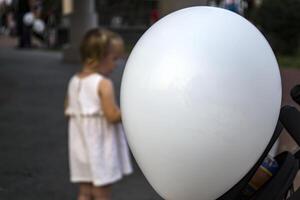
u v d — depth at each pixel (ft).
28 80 37.09
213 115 4.39
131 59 4.89
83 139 11.66
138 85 4.64
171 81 4.46
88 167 11.61
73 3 48.11
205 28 4.60
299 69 42.78
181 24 4.70
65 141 21.49
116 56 11.98
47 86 34.71
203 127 4.40
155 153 4.58
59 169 17.94
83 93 11.62
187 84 4.41
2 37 88.17
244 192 4.99
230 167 4.55
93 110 11.48
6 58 51.01
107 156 11.56
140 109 4.60
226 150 4.46
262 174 5.01
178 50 4.53
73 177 11.85
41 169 17.90
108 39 11.74
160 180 4.70
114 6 75.10
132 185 16.29
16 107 28.09
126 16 75.00
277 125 4.99
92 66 11.72
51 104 28.96
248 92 4.43
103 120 11.54
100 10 74.69
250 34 4.64
